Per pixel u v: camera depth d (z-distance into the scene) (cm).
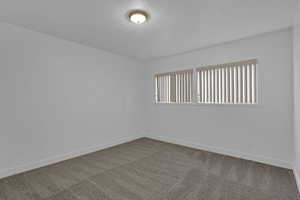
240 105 276
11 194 179
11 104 221
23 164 233
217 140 307
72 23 217
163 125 399
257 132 260
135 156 296
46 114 257
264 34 250
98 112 333
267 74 248
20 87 229
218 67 300
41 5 174
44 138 255
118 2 168
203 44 298
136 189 189
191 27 228
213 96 311
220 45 297
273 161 246
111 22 214
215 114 307
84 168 246
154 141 399
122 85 384
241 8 180
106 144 348
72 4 172
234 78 283
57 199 171
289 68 230
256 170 232
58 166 252
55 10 184
